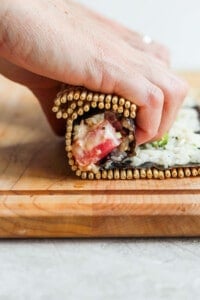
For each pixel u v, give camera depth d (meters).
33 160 0.47
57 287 0.34
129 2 0.76
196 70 0.74
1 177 0.44
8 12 0.39
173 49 0.78
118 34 0.59
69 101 0.42
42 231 0.40
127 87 0.41
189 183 0.42
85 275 0.36
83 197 0.41
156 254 0.38
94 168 0.43
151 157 0.43
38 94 0.50
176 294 0.34
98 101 0.41
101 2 0.77
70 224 0.40
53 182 0.43
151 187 0.42
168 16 0.77
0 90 0.66
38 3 0.41
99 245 0.39
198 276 0.36
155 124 0.42
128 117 0.42
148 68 0.43
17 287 0.35
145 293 0.34
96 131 0.42
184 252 0.38
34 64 0.40
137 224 0.40
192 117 0.51
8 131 0.53
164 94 0.42
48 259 0.38
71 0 0.60
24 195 0.41
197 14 0.76
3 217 0.40
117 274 0.36
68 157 0.43
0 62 0.49
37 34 0.40
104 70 0.40
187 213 0.39
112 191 0.41
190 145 0.45
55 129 0.51
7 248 0.39
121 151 0.43
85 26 0.42
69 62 0.40
